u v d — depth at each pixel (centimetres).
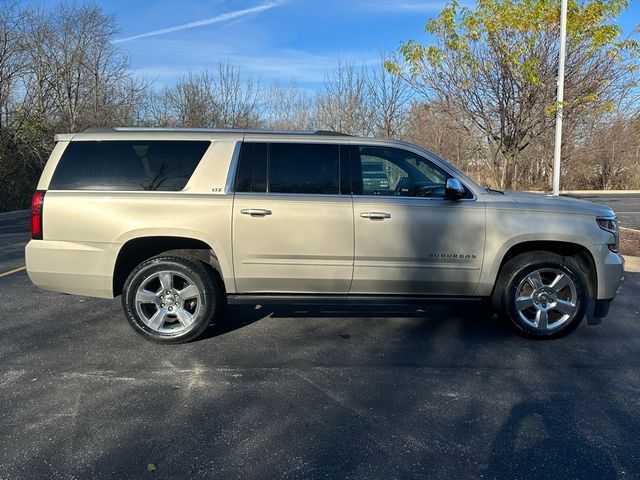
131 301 456
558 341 473
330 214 446
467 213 453
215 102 3028
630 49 861
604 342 472
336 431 315
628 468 278
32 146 1825
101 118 2503
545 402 354
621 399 359
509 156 942
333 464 280
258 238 446
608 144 2966
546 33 873
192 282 456
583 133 1956
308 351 448
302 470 274
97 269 449
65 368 408
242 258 449
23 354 436
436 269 455
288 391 370
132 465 278
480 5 858
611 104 906
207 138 462
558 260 462
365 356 437
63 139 461
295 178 456
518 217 455
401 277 455
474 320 533
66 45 2367
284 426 321
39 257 451
